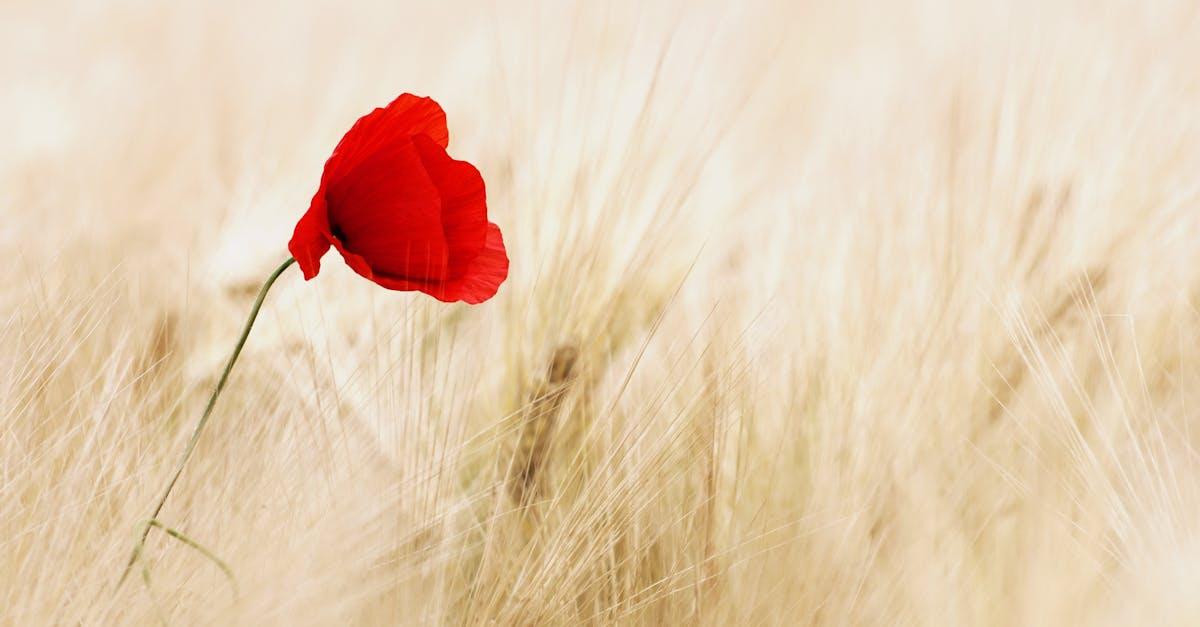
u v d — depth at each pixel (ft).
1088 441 3.97
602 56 5.24
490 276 3.32
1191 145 4.81
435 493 3.59
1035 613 3.72
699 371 3.76
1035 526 3.79
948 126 4.66
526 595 3.54
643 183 4.33
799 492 3.76
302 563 3.50
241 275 4.22
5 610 3.39
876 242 4.24
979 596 3.73
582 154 4.28
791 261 4.30
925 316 4.08
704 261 4.39
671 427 3.63
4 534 3.45
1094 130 5.01
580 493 3.65
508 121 4.69
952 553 3.76
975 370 4.02
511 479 3.70
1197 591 3.66
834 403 3.86
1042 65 5.22
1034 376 3.92
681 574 3.57
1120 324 4.15
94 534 3.48
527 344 3.94
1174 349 4.18
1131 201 4.44
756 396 3.76
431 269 3.26
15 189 5.23
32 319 3.66
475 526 3.68
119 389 3.60
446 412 3.71
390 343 3.75
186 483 3.56
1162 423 4.00
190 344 3.98
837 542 3.68
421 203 3.24
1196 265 4.34
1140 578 3.70
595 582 3.57
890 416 3.88
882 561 3.74
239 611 3.45
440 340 3.85
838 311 4.10
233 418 3.67
